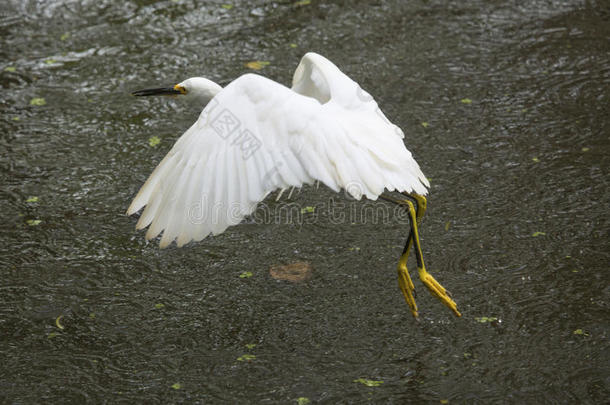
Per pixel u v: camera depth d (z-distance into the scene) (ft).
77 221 34.55
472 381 25.23
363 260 31.71
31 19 52.47
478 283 30.01
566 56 47.60
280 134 21.47
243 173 21.18
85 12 53.42
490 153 38.50
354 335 27.58
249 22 52.26
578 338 26.99
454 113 42.04
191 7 54.08
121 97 44.32
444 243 32.45
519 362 26.00
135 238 33.47
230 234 33.63
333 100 23.95
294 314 28.73
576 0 54.80
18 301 29.66
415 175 23.13
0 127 41.57
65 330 28.17
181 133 41.09
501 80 45.21
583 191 35.37
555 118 41.37
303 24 51.90
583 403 24.16
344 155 21.86
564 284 29.73
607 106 42.27
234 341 27.48
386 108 42.50
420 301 29.27
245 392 25.05
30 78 46.14
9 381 25.73
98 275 31.17
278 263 31.68
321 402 24.50
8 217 34.76
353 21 52.24
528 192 35.47
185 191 21.52
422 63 47.14
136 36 50.65
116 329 28.22
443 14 53.16
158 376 25.91
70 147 39.93
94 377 25.91
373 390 24.95
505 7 54.03
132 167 38.32
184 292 30.12
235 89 21.97
